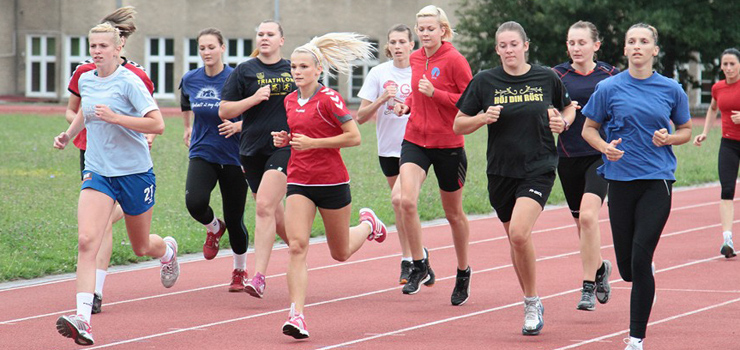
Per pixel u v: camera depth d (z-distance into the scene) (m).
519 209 9.88
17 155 34.19
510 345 9.61
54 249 15.66
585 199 11.23
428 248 16.81
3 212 19.70
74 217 19.52
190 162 12.82
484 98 10.15
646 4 61.53
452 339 9.92
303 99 10.38
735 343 9.57
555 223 20.09
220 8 74.62
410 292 12.46
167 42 76.12
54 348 9.62
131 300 12.30
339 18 73.31
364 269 14.73
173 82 75.81
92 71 10.38
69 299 12.35
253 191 12.62
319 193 10.29
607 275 11.45
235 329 10.50
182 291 12.95
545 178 10.05
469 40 66.12
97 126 10.20
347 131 10.27
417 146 12.09
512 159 10.05
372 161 33.31
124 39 11.83
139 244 11.31
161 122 10.17
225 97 12.10
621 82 9.28
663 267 14.53
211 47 12.46
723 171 15.73
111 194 10.15
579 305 11.14
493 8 64.56
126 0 75.94
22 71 78.75
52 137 42.12
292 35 73.75
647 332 10.11
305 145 10.02
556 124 9.74
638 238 8.96
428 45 11.90
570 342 9.72
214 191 24.36
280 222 12.69
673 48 62.44
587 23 11.84
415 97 12.02
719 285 12.98
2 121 50.75
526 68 10.12
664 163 9.09
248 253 16.34
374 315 11.26
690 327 10.34
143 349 9.56
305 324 10.09
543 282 13.44
